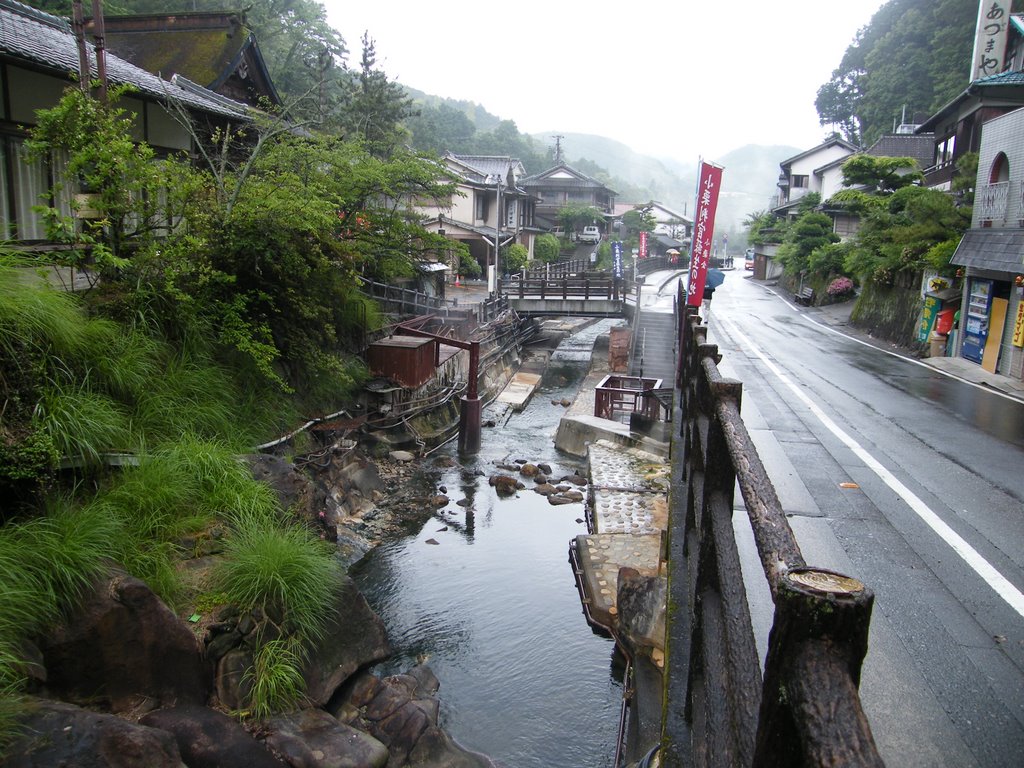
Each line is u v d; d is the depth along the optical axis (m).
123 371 7.87
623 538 10.51
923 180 33.28
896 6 55.00
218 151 14.17
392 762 6.16
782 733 1.19
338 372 12.55
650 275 49.41
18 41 9.84
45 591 5.14
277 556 6.49
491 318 25.78
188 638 5.64
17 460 5.86
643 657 7.85
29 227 10.13
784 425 10.76
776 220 58.66
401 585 9.91
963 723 3.67
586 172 105.25
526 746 6.96
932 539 6.27
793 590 1.15
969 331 18.44
